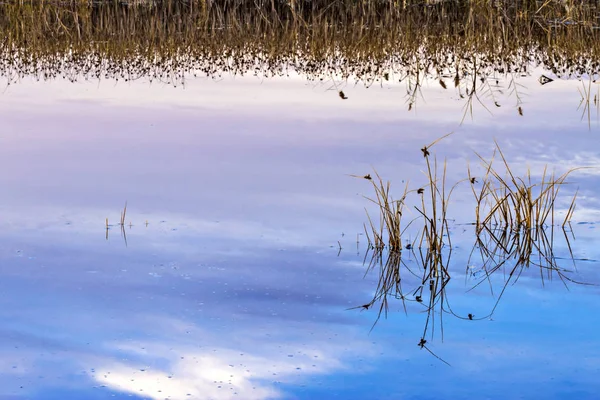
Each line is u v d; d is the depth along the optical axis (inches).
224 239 266.1
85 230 274.8
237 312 210.4
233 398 167.0
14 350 188.1
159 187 322.0
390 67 583.5
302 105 473.7
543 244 263.4
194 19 761.6
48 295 220.7
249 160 358.9
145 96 505.0
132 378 175.0
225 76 566.9
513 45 633.6
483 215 289.7
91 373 177.6
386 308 213.6
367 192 314.0
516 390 169.6
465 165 345.1
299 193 311.9
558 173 331.0
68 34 714.2
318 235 269.9
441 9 792.9
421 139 390.0
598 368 178.7
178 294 221.6
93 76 572.7
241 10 809.5
